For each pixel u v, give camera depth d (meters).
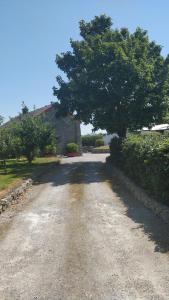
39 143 36.09
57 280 8.22
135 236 10.97
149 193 15.81
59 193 19.94
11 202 17.64
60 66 39.84
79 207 15.80
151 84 31.31
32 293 7.67
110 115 33.12
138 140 19.33
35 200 18.33
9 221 14.04
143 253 9.45
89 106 33.59
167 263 8.66
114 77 31.31
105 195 18.36
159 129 41.56
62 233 11.89
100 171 29.81
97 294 7.40
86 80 32.88
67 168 34.22
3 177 26.33
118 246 10.17
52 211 15.36
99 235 11.37
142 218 13.14
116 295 7.28
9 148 30.48
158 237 10.69
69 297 7.37
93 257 9.47
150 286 7.54
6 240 11.50
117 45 31.94
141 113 32.75
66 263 9.20
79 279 8.18
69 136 56.56
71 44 39.22
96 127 35.34
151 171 14.68
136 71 30.34
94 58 32.28
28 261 9.52
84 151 66.62
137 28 35.50
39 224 13.29
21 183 21.98
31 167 33.75
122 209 14.88
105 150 59.09
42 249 10.40
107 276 8.21
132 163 19.84
